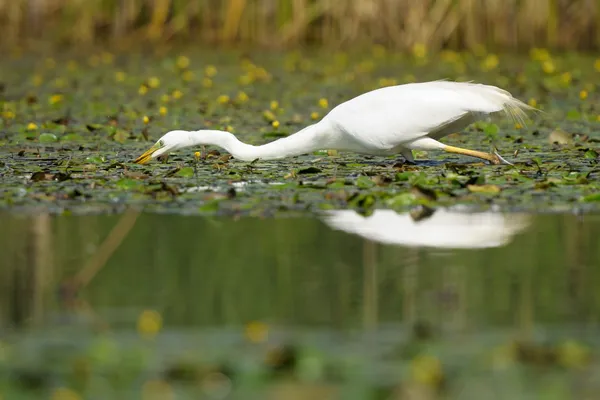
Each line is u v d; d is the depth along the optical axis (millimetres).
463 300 9469
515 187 14406
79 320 8992
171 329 8656
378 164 16703
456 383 7371
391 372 7598
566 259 10875
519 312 9000
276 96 26516
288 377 7562
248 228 12484
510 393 7160
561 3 34562
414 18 34094
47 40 36250
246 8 35656
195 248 11602
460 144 18984
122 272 10648
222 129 20562
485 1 34375
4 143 19109
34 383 7512
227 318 8969
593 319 8805
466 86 15883
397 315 8992
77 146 18812
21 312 9273
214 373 7621
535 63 31812
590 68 30734
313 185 14734
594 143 18625
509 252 11219
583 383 7320
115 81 29688
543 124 21422
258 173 15914
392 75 29984
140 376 7602
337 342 8250
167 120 22344
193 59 33875
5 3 35781
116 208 13609
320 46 35688
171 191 14156
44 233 12367
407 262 10828
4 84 28891
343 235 12086
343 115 15914
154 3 36031
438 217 12922
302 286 10000
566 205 13453
